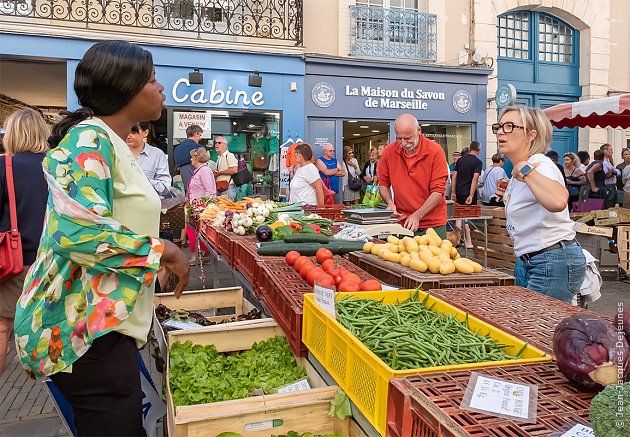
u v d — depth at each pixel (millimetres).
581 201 10531
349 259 3541
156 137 11352
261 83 11016
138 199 1800
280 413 1891
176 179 10320
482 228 9188
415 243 3139
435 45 12531
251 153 11328
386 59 12180
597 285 3328
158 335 2895
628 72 14562
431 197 4477
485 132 12859
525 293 2422
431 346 1728
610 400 1055
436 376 1406
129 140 5293
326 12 11820
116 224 1611
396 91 12062
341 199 11656
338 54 11922
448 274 2750
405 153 4660
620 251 8156
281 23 11445
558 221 2816
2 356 3555
